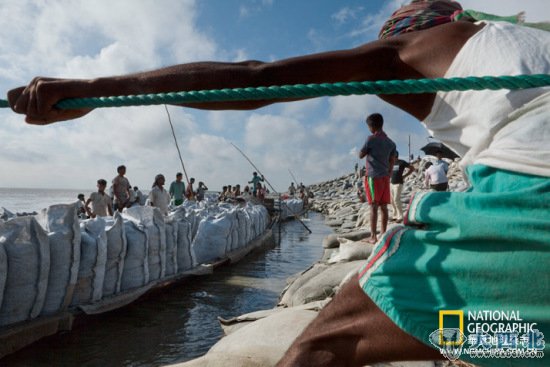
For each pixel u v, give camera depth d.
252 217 11.76
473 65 1.00
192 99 1.08
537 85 0.88
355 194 28.41
